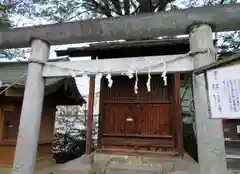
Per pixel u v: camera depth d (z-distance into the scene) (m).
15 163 2.66
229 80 1.95
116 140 6.43
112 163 5.81
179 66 2.61
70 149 10.53
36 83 2.92
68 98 8.17
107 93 6.79
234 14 2.50
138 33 2.81
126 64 2.78
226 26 2.59
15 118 5.98
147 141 6.25
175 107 5.99
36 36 3.06
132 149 6.28
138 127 6.41
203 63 2.40
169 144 6.09
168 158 5.70
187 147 8.30
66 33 2.99
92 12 9.04
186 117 8.88
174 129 6.14
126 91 6.70
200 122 2.28
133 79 6.71
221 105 1.94
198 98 2.34
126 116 6.55
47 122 7.28
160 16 2.71
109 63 2.84
